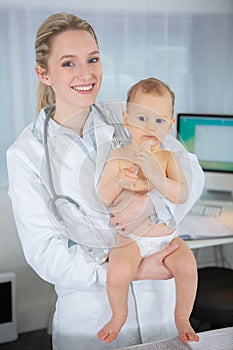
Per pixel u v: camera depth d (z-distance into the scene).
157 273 1.38
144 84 1.42
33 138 1.38
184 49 2.76
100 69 1.33
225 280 2.34
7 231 2.65
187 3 2.69
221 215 2.38
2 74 2.48
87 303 1.49
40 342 2.66
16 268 2.72
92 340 1.52
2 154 2.58
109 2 2.56
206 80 2.85
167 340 1.37
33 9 2.43
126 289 1.34
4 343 2.61
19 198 1.36
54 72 1.30
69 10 2.49
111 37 2.62
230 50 2.84
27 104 2.55
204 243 2.08
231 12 2.78
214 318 2.12
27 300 2.78
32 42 2.47
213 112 2.92
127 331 1.53
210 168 2.55
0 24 2.41
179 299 1.40
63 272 1.34
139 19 2.63
